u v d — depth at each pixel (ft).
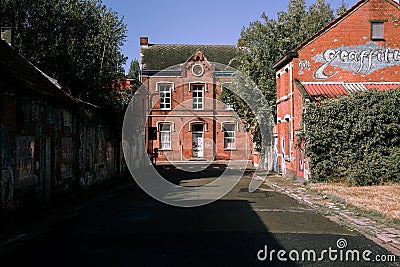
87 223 36.14
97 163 71.20
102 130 74.54
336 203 46.55
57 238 30.14
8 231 32.63
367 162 63.41
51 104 49.98
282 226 34.14
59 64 66.39
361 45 76.79
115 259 24.13
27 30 63.46
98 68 71.26
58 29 66.80
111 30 73.26
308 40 76.38
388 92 64.34
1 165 36.55
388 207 42.16
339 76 76.48
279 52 98.48
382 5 76.89
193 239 29.27
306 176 68.33
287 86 83.82
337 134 64.39
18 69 45.80
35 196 44.88
